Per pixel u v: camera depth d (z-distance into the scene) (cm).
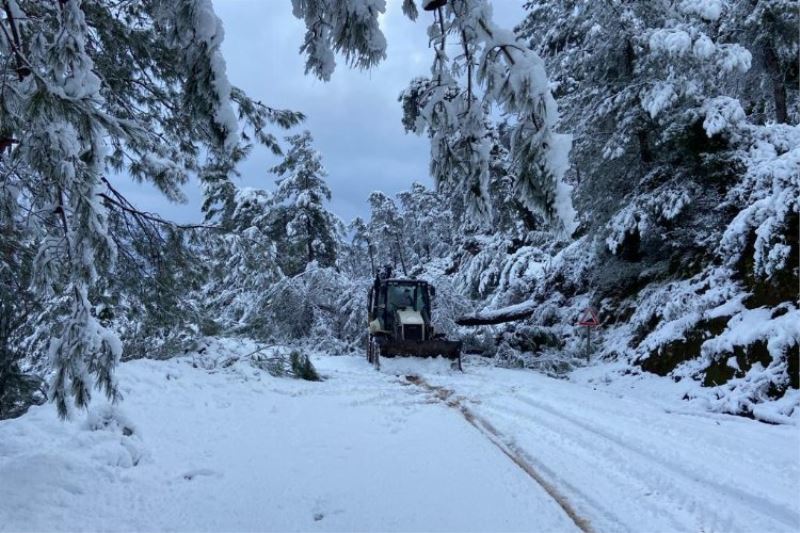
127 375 730
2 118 306
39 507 375
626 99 1342
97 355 347
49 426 530
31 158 306
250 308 1612
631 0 1404
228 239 894
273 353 1062
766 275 967
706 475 505
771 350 827
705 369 970
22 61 322
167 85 791
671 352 1098
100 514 385
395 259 4106
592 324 1364
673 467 532
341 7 284
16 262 589
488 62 278
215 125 290
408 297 1462
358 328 1752
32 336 710
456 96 311
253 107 842
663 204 1279
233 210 2084
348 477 483
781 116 1614
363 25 283
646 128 1364
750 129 1262
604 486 484
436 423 695
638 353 1195
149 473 474
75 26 311
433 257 4094
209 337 1047
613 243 1345
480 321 1720
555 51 1831
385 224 3997
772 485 484
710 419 773
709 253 1255
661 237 1342
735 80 1577
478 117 309
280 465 512
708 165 1262
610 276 1495
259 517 398
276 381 957
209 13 272
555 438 634
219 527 380
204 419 659
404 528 385
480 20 271
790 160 962
